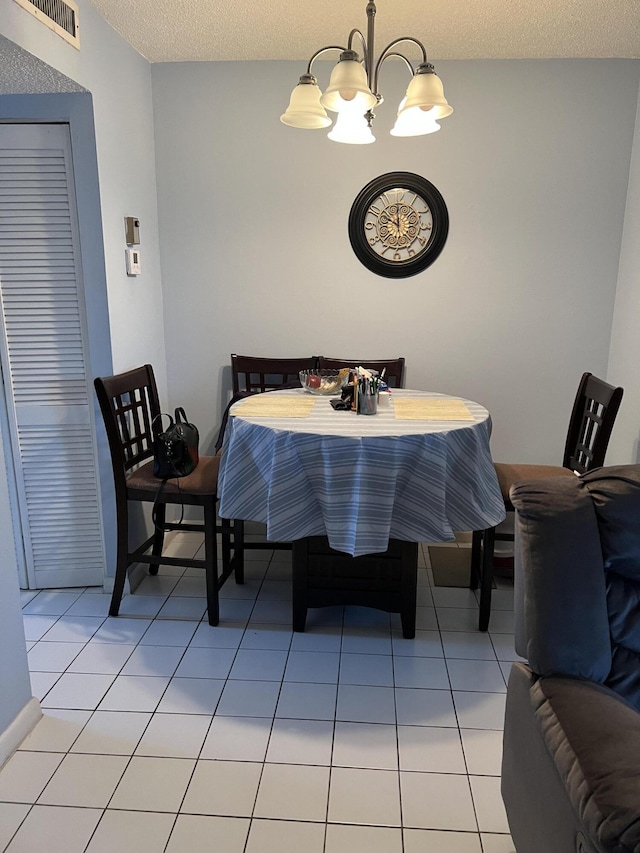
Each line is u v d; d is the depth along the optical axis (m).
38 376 2.59
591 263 3.10
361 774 1.73
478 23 2.50
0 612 1.76
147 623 2.50
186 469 2.46
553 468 2.67
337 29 2.58
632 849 0.84
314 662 2.24
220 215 3.13
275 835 1.54
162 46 2.76
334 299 3.20
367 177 3.07
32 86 2.27
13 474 2.67
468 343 3.21
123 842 1.53
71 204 2.45
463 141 3.01
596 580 1.20
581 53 2.83
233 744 1.84
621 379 3.05
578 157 2.99
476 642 2.37
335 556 2.35
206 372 3.31
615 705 1.10
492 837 1.54
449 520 2.18
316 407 2.46
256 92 3.00
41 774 1.73
